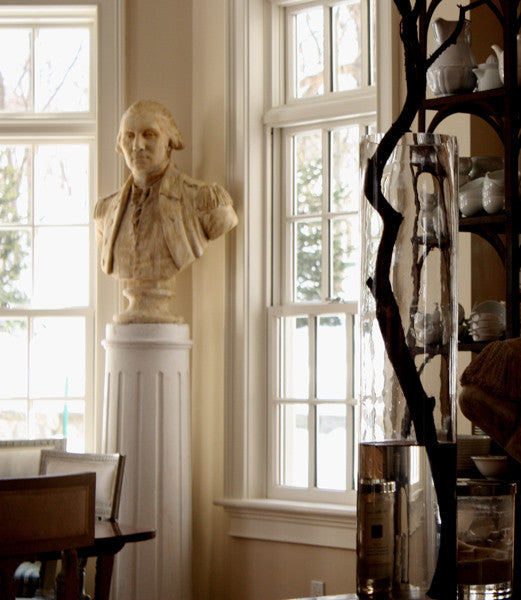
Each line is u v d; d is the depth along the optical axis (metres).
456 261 1.39
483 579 1.42
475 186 3.26
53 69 5.08
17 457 4.21
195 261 4.79
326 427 4.44
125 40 4.91
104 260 4.56
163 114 4.48
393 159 1.38
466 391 1.79
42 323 4.95
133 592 4.29
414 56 1.38
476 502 1.44
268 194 4.68
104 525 3.57
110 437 4.38
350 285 4.43
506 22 3.05
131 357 4.38
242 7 4.65
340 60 4.52
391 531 1.33
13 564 2.88
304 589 4.29
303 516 4.28
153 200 4.48
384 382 1.35
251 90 4.66
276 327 4.63
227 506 4.52
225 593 4.57
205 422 4.70
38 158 5.06
